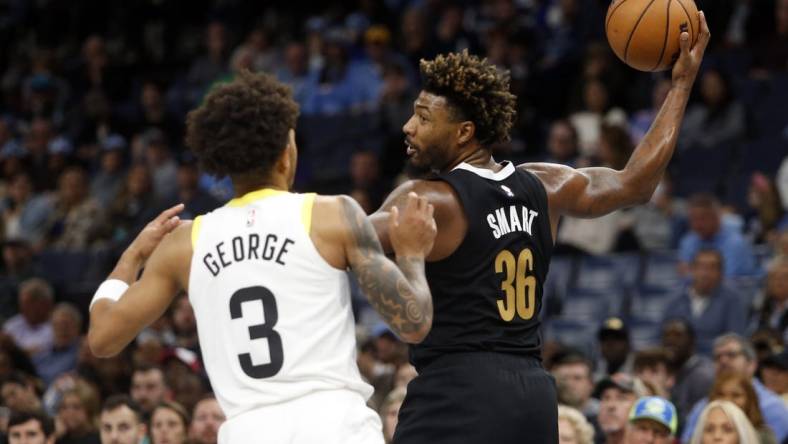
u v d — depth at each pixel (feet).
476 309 19.65
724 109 60.44
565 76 67.15
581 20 71.10
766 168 57.67
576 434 32.63
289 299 17.63
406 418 19.74
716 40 68.23
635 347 50.08
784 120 60.70
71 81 83.66
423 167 21.02
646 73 64.44
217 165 18.26
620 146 54.08
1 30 91.40
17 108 84.84
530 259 20.22
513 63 68.28
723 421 32.07
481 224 19.77
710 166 58.70
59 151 73.41
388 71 66.80
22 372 46.93
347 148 67.15
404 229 18.34
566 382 36.88
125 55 86.74
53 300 57.47
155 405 39.04
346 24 77.41
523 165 21.49
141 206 65.31
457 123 20.42
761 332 41.91
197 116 18.30
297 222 17.87
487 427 19.19
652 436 32.71
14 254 63.36
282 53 76.43
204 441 35.99
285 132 18.30
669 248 54.19
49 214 69.05
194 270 18.02
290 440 17.22
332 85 71.72
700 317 46.73
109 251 61.82
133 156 73.82
